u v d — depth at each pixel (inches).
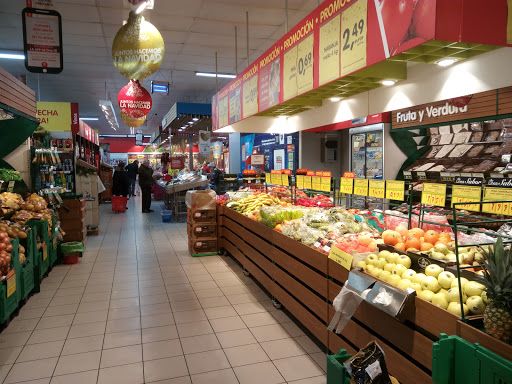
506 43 76.5
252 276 194.1
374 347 67.1
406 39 82.5
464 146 198.7
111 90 507.8
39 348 118.5
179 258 233.5
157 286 179.2
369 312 89.1
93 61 372.8
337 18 112.3
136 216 425.1
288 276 136.0
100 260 229.5
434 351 57.5
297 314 129.5
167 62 377.4
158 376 102.4
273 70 164.6
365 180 131.6
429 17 74.5
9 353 115.3
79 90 508.7
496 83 83.1
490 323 54.1
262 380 100.0
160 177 641.6
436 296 69.8
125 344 121.0
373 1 94.5
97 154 559.2
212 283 183.5
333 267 103.4
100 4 241.6
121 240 290.8
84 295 167.0
